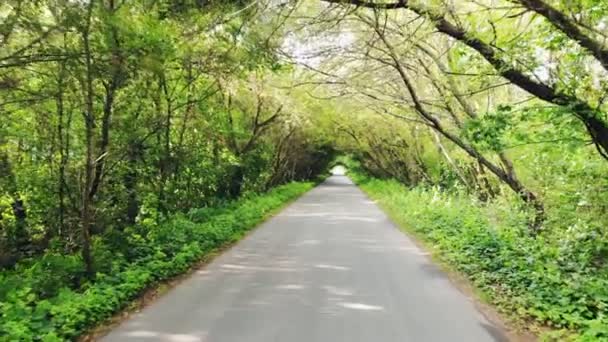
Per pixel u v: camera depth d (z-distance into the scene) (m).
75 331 5.80
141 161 13.35
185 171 16.86
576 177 10.36
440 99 13.34
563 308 6.70
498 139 8.49
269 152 28.11
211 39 10.49
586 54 7.34
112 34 7.62
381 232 16.17
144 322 6.43
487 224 13.34
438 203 19.69
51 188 11.88
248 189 27.03
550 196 12.05
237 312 6.86
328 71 13.29
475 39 7.64
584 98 7.79
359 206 27.55
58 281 7.88
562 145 8.74
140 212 14.31
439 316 6.73
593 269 8.80
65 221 11.89
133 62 8.22
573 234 10.30
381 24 11.02
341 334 5.93
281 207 26.50
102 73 8.40
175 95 13.86
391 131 29.52
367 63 13.36
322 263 10.65
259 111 21.55
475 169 19.61
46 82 8.90
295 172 54.50
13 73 8.21
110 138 10.75
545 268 8.81
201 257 11.41
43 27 7.22
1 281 7.80
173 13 8.20
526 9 6.91
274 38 10.06
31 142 11.44
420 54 13.10
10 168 11.52
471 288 8.40
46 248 11.84
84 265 8.61
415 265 10.46
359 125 32.28
